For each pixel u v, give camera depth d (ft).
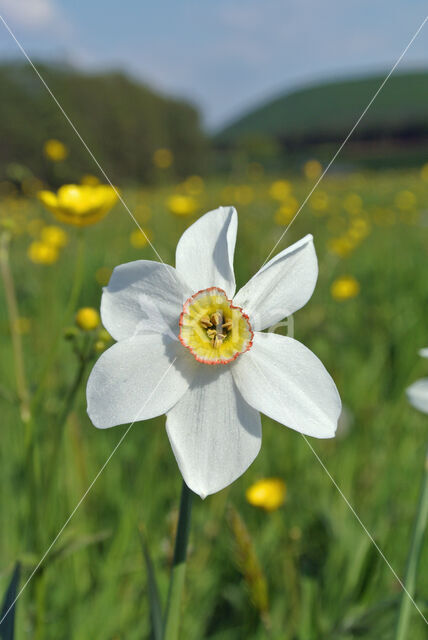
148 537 1.07
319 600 0.85
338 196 5.23
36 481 0.78
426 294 2.18
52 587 0.98
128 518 1.03
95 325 0.74
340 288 1.90
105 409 0.54
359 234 2.70
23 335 1.78
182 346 0.56
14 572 0.61
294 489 1.20
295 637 0.84
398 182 6.39
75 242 2.88
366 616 0.77
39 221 3.12
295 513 1.14
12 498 1.12
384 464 1.31
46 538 0.76
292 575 0.90
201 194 4.05
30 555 0.73
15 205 4.49
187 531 0.53
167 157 4.69
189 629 0.94
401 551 1.05
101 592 0.97
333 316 2.00
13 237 0.90
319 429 0.53
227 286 0.57
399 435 1.44
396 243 3.10
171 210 1.91
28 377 1.49
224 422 0.55
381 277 2.47
